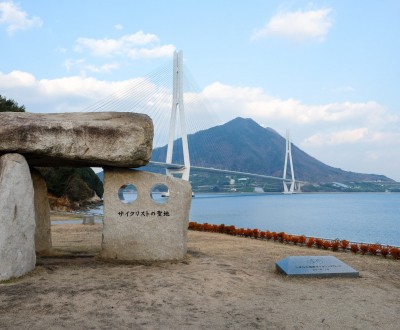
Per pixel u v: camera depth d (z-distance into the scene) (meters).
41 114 8.99
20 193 7.32
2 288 6.52
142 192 9.43
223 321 5.59
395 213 48.16
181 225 9.49
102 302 6.08
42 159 8.60
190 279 7.62
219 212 49.94
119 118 8.91
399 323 5.73
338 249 12.96
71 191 47.22
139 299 6.31
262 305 6.38
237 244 13.59
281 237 14.74
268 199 101.25
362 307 6.43
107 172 9.46
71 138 8.13
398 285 8.08
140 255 9.31
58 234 15.55
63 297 6.20
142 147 8.55
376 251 11.89
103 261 9.13
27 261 7.45
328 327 5.51
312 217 40.75
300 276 8.31
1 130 7.69
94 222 20.28
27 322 5.20
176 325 5.36
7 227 6.93
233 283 7.61
